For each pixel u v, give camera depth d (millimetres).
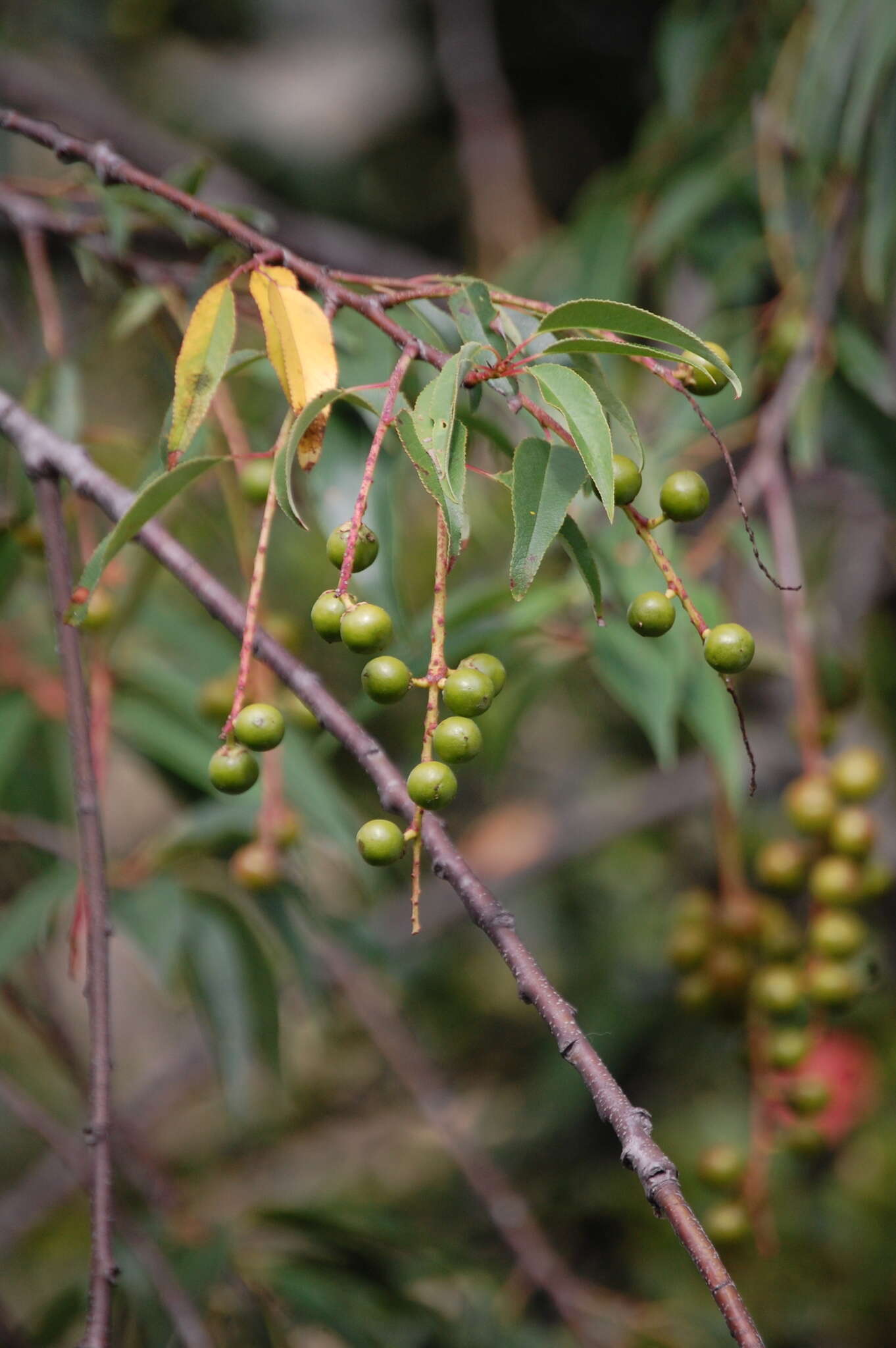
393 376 760
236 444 899
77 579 945
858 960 1026
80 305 1257
